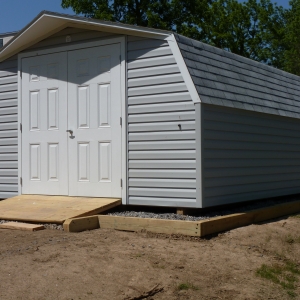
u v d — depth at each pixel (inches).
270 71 470.9
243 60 427.8
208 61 366.6
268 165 417.7
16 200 384.5
